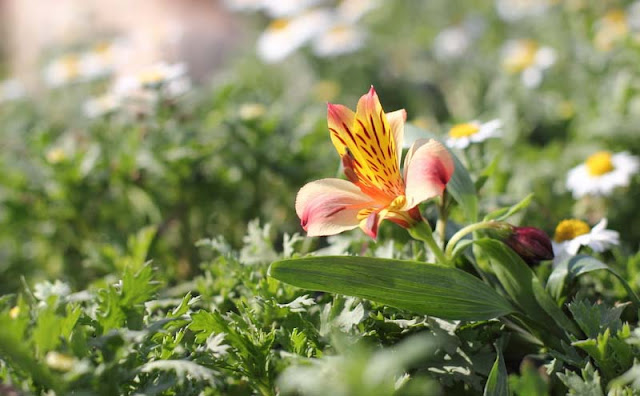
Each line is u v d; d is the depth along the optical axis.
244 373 0.48
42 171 0.71
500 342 0.49
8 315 0.44
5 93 0.97
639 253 0.55
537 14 1.24
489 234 0.51
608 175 0.65
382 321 0.49
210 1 1.42
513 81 0.96
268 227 0.55
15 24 1.59
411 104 1.14
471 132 0.61
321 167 0.73
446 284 0.48
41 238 0.71
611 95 0.85
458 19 1.50
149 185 0.70
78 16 1.33
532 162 0.77
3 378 0.45
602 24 1.02
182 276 0.68
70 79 0.92
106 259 0.61
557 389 0.48
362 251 0.55
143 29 1.10
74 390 0.44
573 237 0.55
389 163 0.48
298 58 1.15
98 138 0.77
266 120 0.71
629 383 0.47
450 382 0.48
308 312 0.51
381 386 0.43
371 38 1.23
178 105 0.72
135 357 0.45
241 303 0.51
